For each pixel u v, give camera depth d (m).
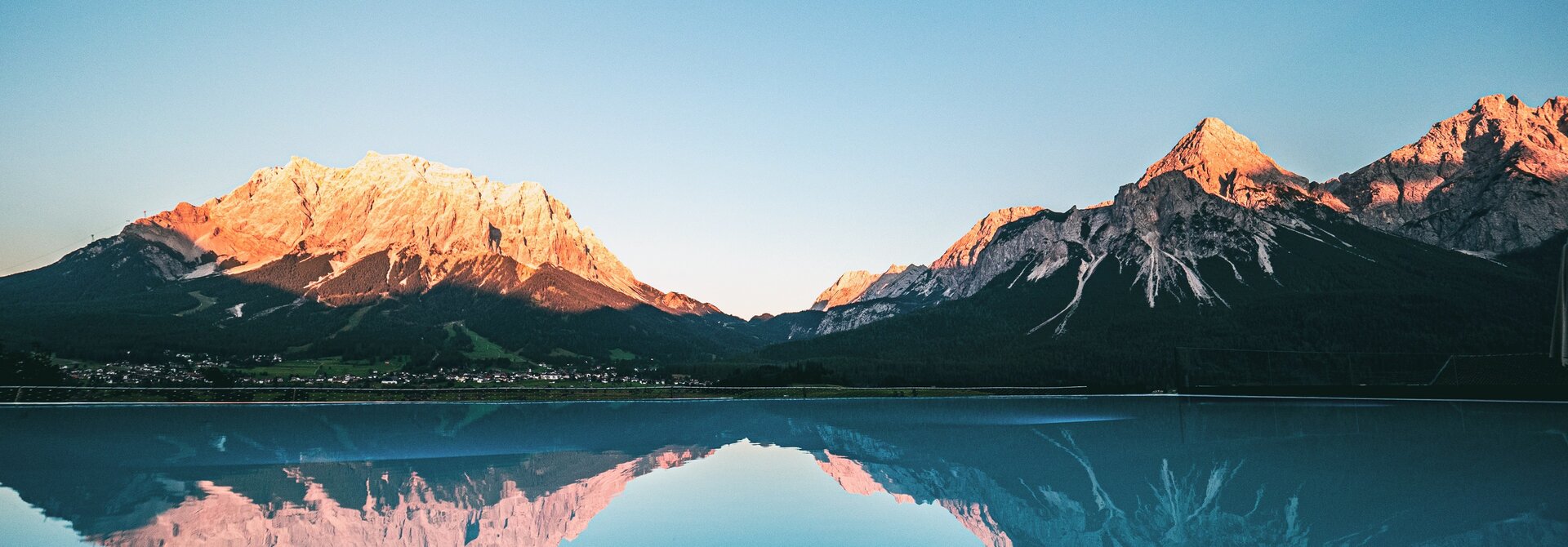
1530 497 33.12
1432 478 38.09
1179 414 84.06
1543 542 25.72
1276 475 39.78
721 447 51.47
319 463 42.91
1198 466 43.22
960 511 31.25
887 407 97.81
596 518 29.66
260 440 53.03
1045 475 40.44
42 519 28.44
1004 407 98.25
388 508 31.52
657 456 46.31
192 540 25.94
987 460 45.81
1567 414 76.38
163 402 87.75
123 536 26.33
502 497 33.66
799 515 30.08
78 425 60.62
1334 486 36.50
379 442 52.47
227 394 95.81
